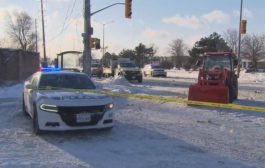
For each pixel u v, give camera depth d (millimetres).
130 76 39562
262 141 10164
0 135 10516
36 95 10742
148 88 28188
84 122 10039
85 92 11047
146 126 11984
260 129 11852
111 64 48969
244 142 10023
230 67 20141
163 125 12211
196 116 14281
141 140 10055
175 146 9469
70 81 12148
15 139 10062
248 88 32062
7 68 28625
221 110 16000
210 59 20422
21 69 30031
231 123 12875
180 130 11445
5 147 9250
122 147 9305
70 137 10281
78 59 50531
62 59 49188
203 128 11836
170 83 37500
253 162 8234
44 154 8664
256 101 20359
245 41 101500
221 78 18109
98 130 10805
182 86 32062
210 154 8797
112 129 11367
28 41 96125
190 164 7996
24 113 13750
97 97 10438
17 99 19031
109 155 8609
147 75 58812
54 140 9961
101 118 10266
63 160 8203
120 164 7949
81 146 9383
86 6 25375
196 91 17703
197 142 9930
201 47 105312
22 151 8898
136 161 8164
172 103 18094
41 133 10414
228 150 9180
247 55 101812
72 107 9984
